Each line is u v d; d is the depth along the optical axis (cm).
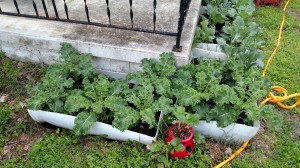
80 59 274
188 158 236
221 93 240
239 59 291
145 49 271
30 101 245
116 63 291
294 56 339
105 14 319
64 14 320
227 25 343
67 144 247
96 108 239
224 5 372
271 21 395
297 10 423
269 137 259
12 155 241
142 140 244
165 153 235
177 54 268
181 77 263
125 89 261
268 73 318
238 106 243
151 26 301
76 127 233
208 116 241
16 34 292
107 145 247
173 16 316
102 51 280
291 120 274
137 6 333
